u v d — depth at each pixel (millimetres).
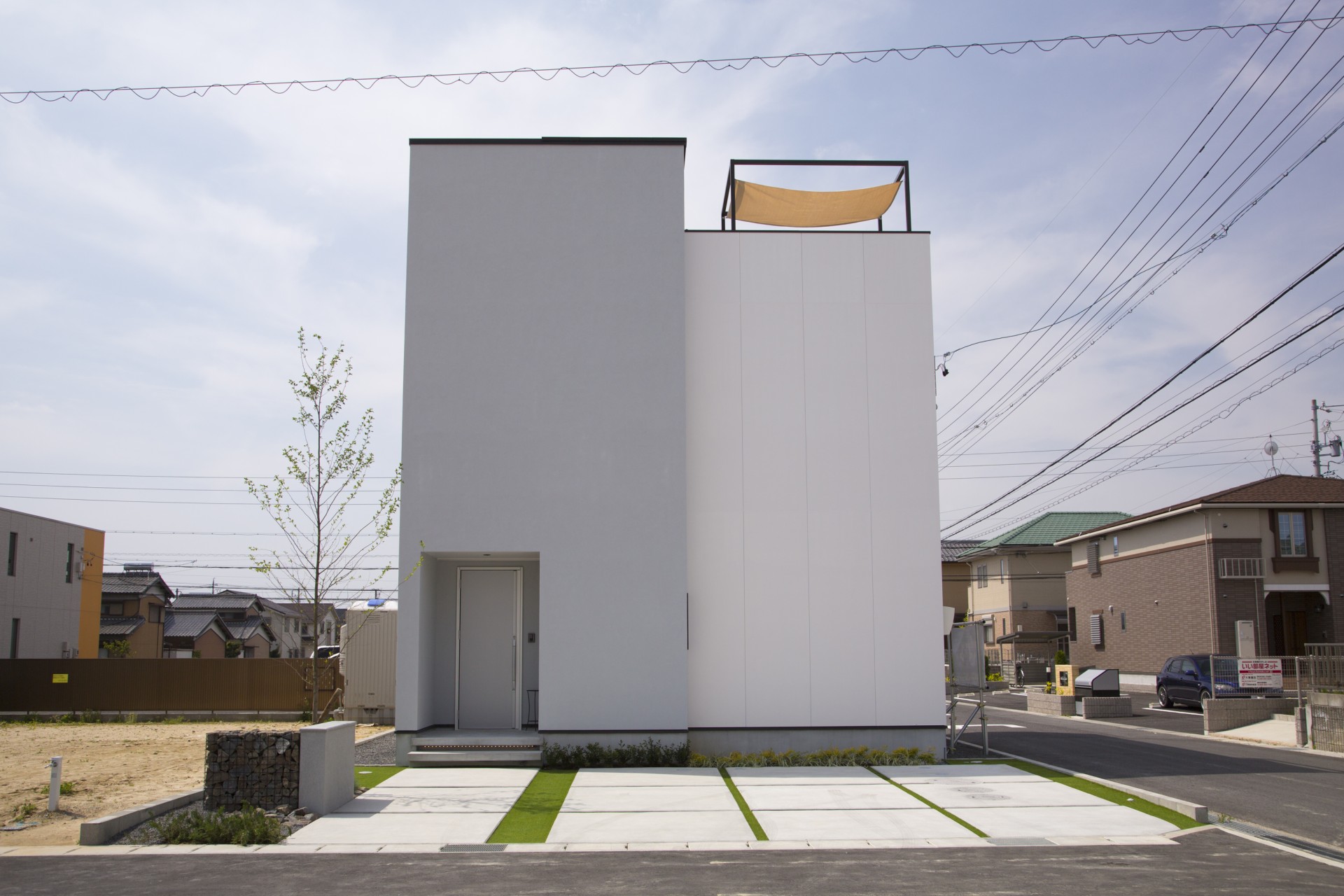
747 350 14234
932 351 14312
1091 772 12797
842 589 13812
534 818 9516
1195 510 30812
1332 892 6875
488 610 14312
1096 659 38188
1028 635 42000
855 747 13508
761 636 13688
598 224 13953
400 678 13117
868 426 14148
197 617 50031
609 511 13375
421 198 13969
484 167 14047
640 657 13102
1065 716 23594
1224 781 12078
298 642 59406
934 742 13555
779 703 13570
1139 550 34969
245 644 54656
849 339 14305
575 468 13445
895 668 13695
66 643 35156
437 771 12359
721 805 10133
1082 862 7766
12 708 22750
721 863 7750
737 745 13461
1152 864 7695
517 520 13328
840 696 13609
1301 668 19312
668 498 13422
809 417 14133
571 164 14078
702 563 13805
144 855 8023
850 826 9133
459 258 13852
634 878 7254
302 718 21922
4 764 14305
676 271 13898
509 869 7547
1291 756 14867
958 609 52500
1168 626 32938
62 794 11312
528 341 13688
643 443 13516
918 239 14531
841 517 13953
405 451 13453
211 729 20438
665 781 11602
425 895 6801
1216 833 8852
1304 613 31641
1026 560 45219
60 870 7535
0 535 31484
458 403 13547
